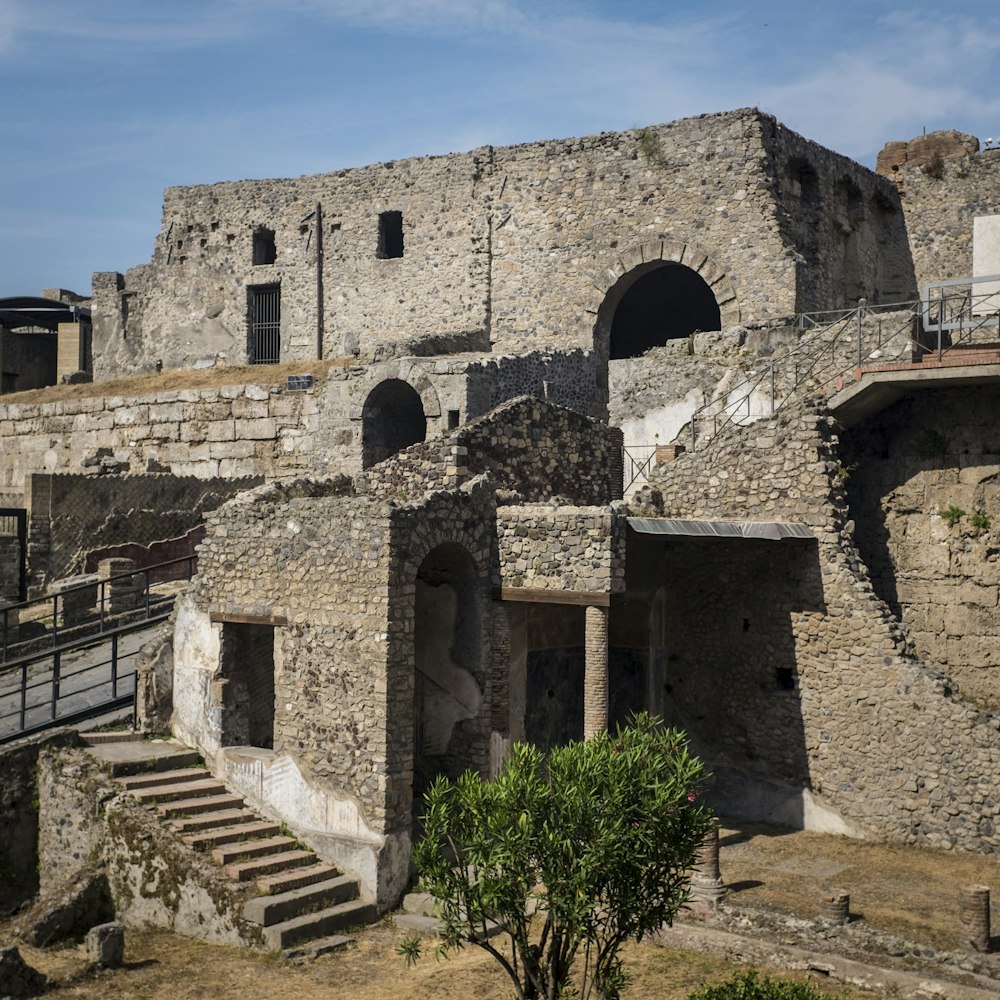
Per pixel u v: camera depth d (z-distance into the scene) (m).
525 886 11.63
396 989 14.68
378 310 37.31
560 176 34.34
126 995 14.56
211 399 34.56
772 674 20.59
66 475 30.33
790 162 32.25
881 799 19.30
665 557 21.81
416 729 19.25
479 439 20.64
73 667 22.48
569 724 20.30
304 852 17.53
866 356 23.36
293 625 18.36
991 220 24.86
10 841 18.28
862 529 22.50
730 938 14.84
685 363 28.31
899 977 13.57
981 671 21.33
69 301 57.72
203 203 40.56
